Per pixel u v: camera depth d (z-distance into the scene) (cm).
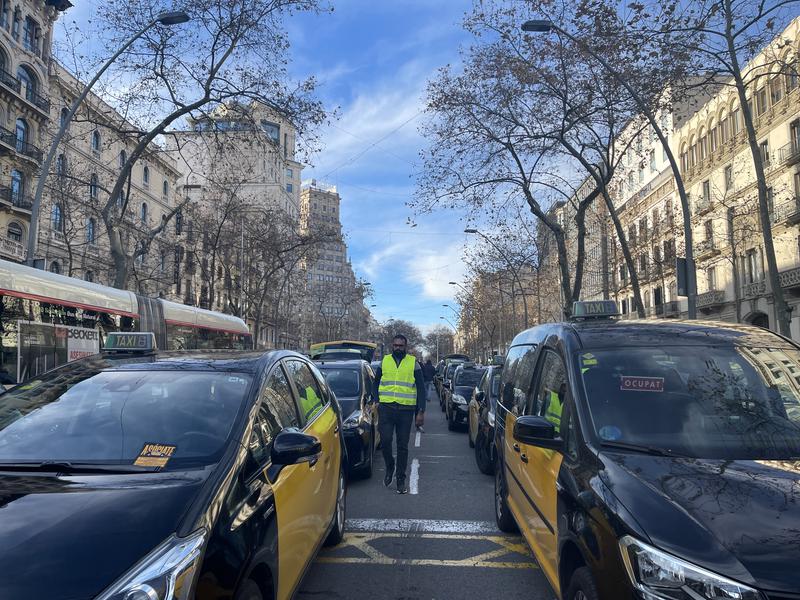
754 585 226
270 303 5350
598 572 272
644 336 422
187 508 256
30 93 3416
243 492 293
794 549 237
